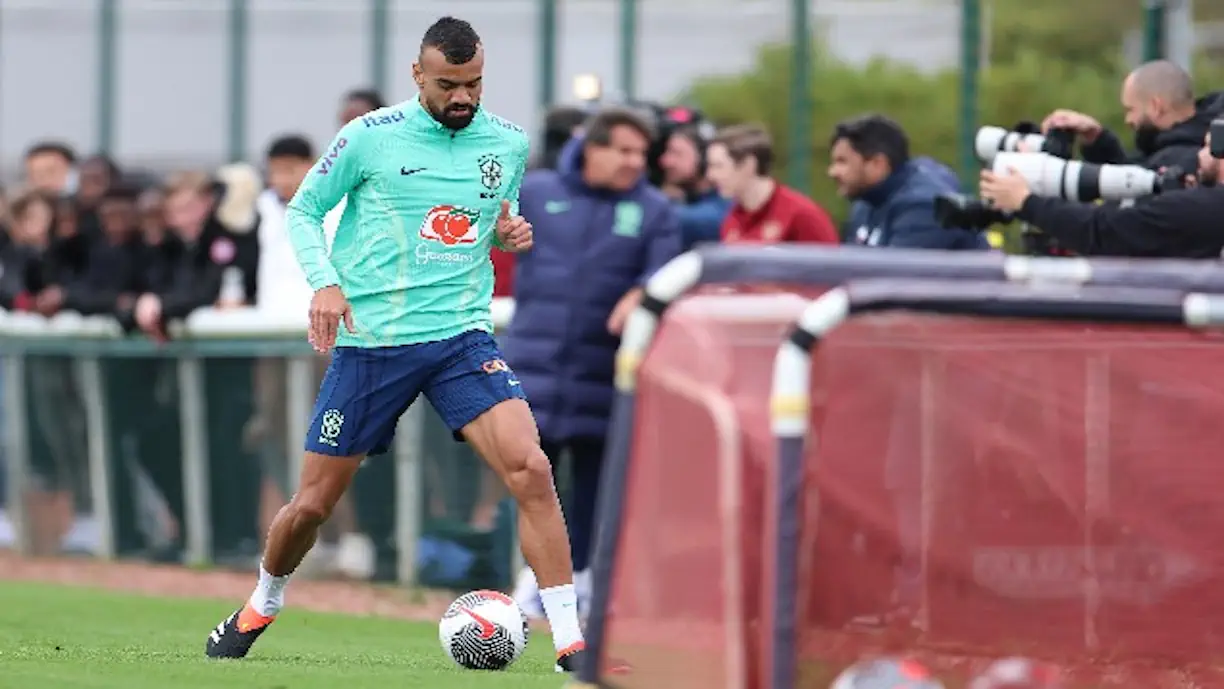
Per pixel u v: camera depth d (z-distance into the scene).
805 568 17.14
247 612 24.06
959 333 17.66
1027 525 17.89
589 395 32.19
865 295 14.72
